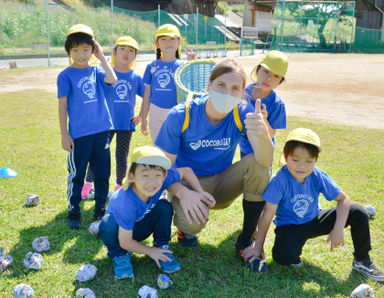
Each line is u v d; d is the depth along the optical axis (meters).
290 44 32.59
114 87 4.24
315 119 7.99
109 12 27.75
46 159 5.13
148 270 2.79
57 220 3.52
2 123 7.08
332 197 2.82
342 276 2.78
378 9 37.03
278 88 12.59
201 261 2.92
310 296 2.53
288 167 2.76
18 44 22.14
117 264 2.70
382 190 4.26
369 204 3.91
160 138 2.89
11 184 4.25
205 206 2.73
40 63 18.78
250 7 43.94
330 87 12.80
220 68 2.56
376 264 2.91
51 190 4.14
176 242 3.19
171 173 2.80
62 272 2.73
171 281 2.59
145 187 2.53
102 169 3.60
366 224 2.73
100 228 2.68
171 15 31.77
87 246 3.09
